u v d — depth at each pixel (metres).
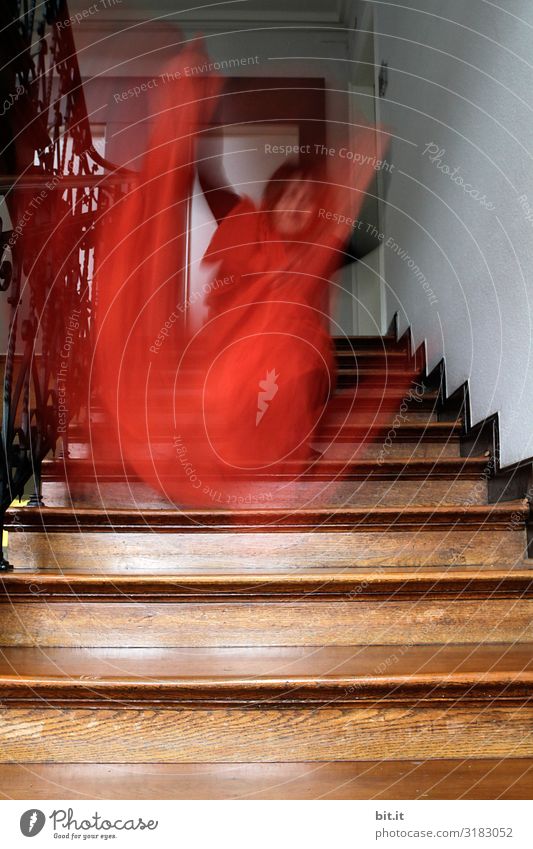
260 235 2.35
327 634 1.53
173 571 1.77
